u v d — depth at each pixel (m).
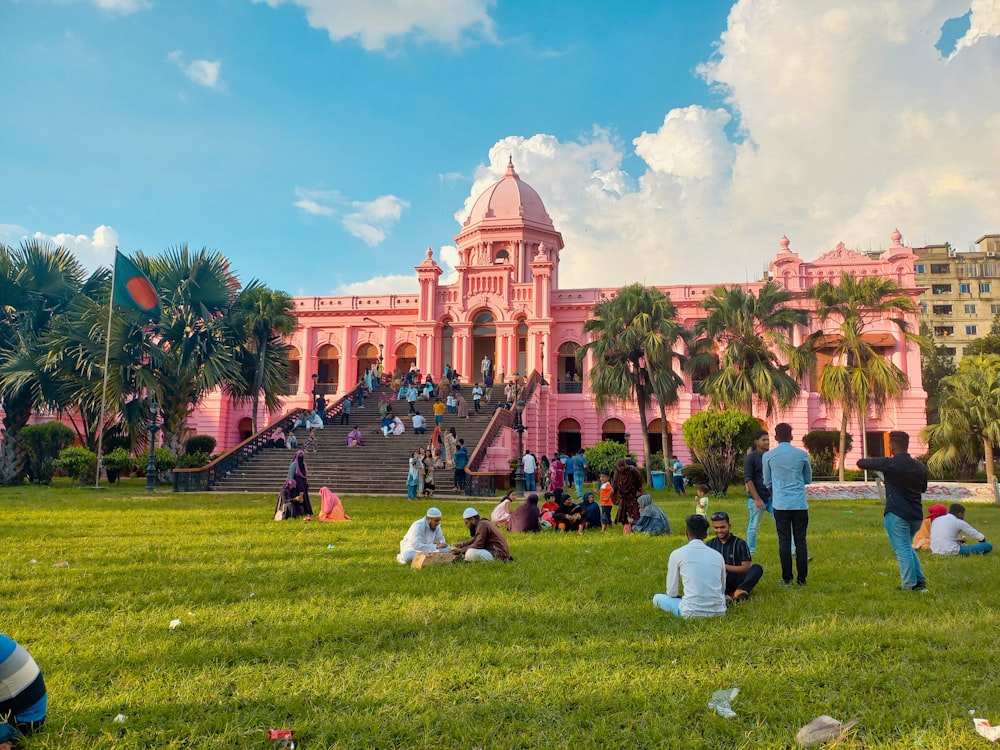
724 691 4.16
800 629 5.52
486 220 46.12
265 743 3.54
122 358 25.55
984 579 7.73
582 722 3.83
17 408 27.02
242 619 5.84
